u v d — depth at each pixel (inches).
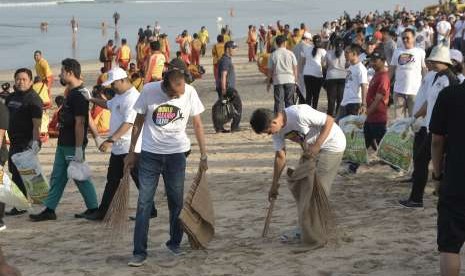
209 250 291.9
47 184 366.0
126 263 282.2
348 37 807.7
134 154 283.7
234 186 408.8
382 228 308.7
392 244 287.6
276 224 326.3
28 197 365.7
